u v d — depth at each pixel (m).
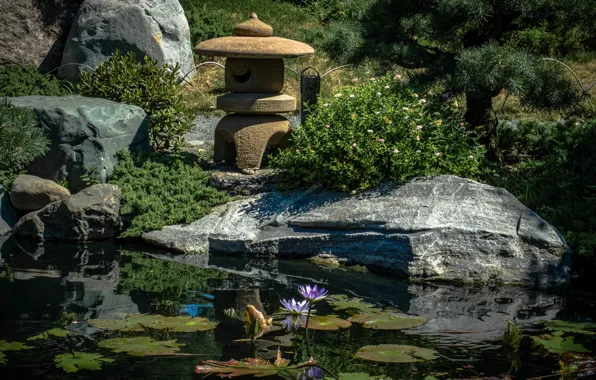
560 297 5.41
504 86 6.89
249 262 6.25
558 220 6.58
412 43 8.11
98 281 5.45
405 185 6.56
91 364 3.73
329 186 6.91
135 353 3.95
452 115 7.73
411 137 6.77
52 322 4.47
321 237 6.39
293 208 6.75
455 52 7.98
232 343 4.20
